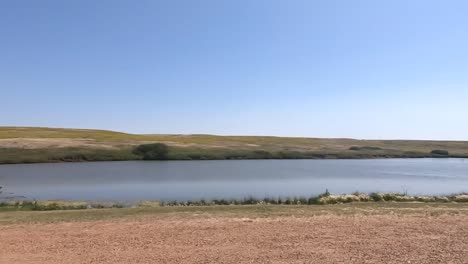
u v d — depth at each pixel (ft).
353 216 62.28
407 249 42.27
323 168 236.02
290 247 42.96
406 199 95.14
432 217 61.67
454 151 455.63
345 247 42.98
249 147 380.78
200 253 40.65
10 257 39.42
